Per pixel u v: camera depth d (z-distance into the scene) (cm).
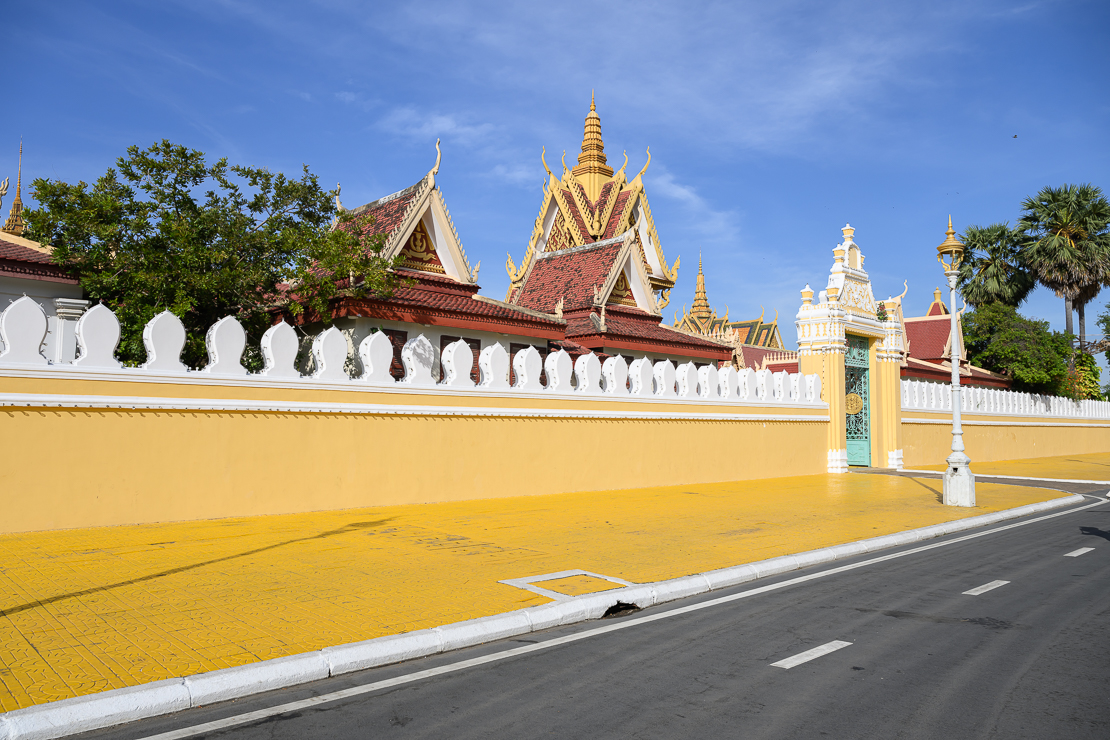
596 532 1066
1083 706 464
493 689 492
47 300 1655
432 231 2012
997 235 4419
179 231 1410
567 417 1567
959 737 418
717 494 1608
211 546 900
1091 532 1209
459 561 846
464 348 1406
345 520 1124
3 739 395
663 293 3425
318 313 1648
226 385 1116
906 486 1839
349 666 523
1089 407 4203
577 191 3241
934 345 4159
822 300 2355
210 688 466
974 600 737
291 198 1616
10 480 941
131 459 1031
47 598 654
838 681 507
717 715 448
